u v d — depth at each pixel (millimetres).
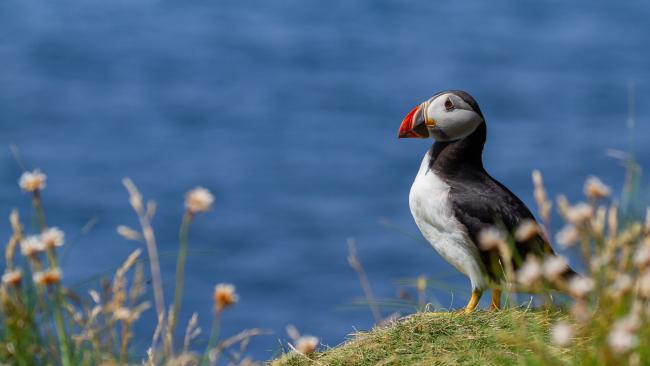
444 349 4832
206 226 27453
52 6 66188
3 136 38312
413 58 53594
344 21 63875
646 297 3562
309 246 25391
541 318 4938
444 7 66750
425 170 6434
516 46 55031
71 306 4160
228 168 34375
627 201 4266
